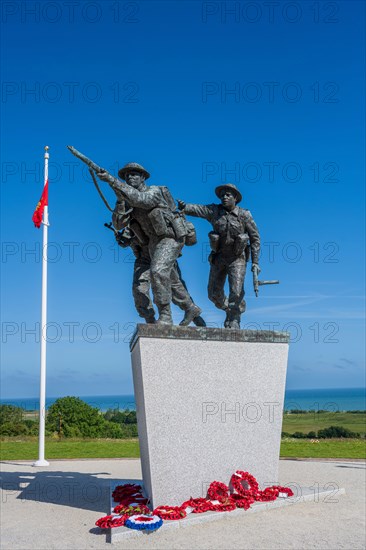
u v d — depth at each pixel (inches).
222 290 369.7
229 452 309.1
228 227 349.1
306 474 445.7
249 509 290.2
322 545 242.7
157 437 292.2
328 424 1349.7
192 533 258.7
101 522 267.1
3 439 831.1
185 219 345.7
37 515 305.3
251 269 353.7
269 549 237.1
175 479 293.1
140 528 257.0
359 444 674.8
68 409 1036.5
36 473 469.7
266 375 326.3
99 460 566.9
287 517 286.5
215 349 313.4
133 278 355.6
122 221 328.5
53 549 242.7
